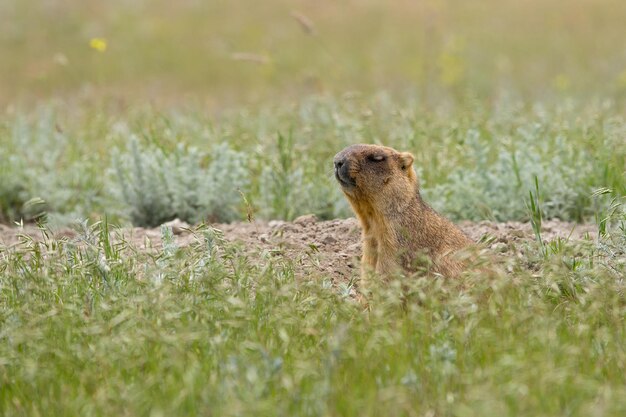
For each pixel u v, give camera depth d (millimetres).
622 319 9102
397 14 42062
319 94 20516
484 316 8836
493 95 25031
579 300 9156
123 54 36062
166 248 10383
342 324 8312
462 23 39625
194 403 7309
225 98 27734
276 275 9867
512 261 9422
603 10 40656
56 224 14062
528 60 32844
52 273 9711
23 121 18422
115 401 7508
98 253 10156
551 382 7422
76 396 7793
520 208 13719
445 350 7980
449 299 8977
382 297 9055
